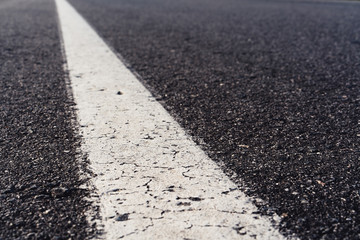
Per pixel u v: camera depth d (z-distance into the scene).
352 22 2.21
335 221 0.48
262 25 2.02
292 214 0.49
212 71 1.05
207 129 0.70
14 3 3.14
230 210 0.49
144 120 0.73
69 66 1.09
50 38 1.52
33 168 0.57
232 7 3.10
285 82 0.97
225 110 0.78
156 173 0.56
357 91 0.92
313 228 0.47
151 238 0.45
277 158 0.61
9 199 0.51
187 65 1.11
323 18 2.39
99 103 0.81
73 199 0.51
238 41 1.52
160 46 1.38
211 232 0.46
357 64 1.17
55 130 0.68
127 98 0.84
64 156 0.60
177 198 0.51
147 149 0.62
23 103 0.80
